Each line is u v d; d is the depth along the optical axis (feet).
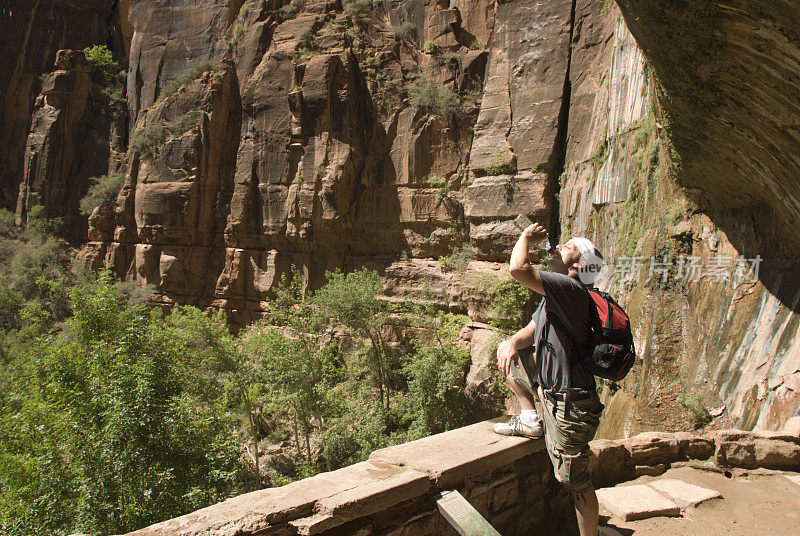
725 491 15.10
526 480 11.96
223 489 50.29
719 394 36.27
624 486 15.19
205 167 121.08
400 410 84.43
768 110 27.20
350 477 9.51
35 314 123.24
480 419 78.38
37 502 40.55
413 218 106.22
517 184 88.58
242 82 121.49
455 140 105.19
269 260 115.24
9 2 149.38
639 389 43.47
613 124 66.64
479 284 86.22
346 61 110.32
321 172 108.68
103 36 153.99
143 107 134.82
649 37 28.04
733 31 23.25
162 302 123.65
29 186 144.05
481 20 109.81
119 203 129.70
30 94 151.02
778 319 33.45
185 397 46.96
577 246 10.75
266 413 91.86
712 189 40.81
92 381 43.50
